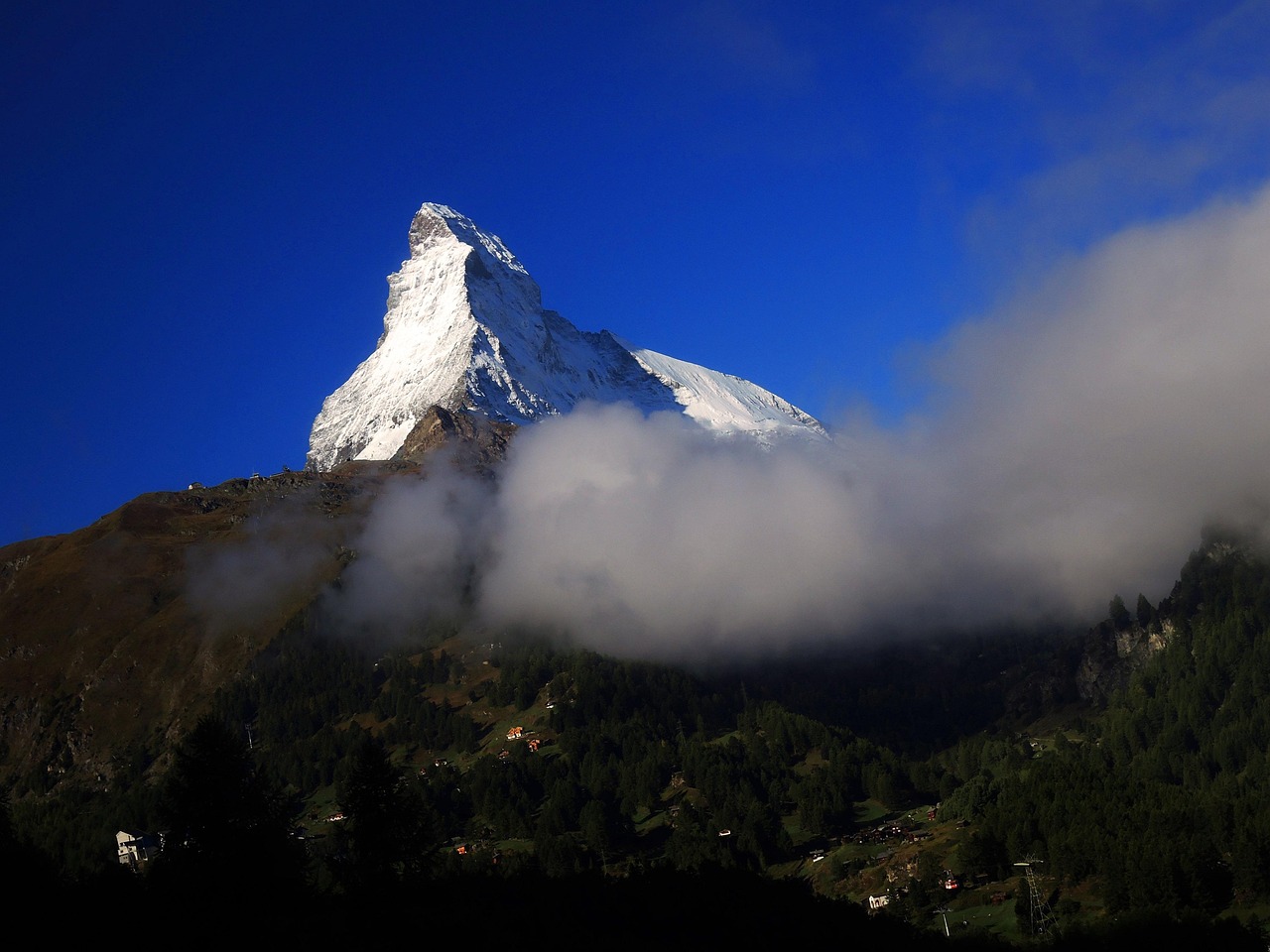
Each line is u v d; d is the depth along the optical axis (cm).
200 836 11906
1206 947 16988
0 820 13338
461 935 13450
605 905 17012
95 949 11712
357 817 12744
